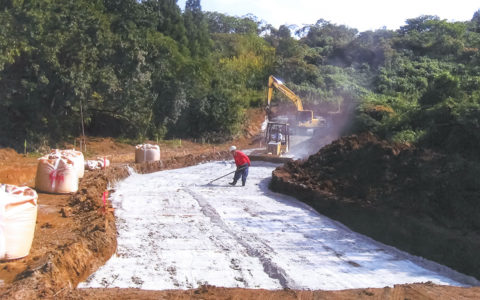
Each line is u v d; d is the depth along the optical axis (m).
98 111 24.27
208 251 6.65
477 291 5.22
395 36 51.81
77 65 20.05
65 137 21.69
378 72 38.75
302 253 6.87
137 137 26.50
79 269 5.37
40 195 9.85
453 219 7.70
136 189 11.72
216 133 31.98
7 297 4.15
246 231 7.98
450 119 12.70
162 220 8.36
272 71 47.69
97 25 20.86
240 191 12.14
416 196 8.70
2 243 5.26
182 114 31.12
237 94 35.75
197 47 39.09
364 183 10.48
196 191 11.77
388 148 11.15
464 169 8.69
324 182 11.35
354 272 6.10
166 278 5.47
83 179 12.06
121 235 7.23
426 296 4.95
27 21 17.31
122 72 23.27
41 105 19.23
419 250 7.03
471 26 48.97
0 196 5.35
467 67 26.97
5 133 18.34
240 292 4.88
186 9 46.69
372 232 8.06
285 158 18.50
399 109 19.00
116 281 5.30
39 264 5.09
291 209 10.07
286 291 5.00
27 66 18.22
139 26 28.14
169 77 29.11
